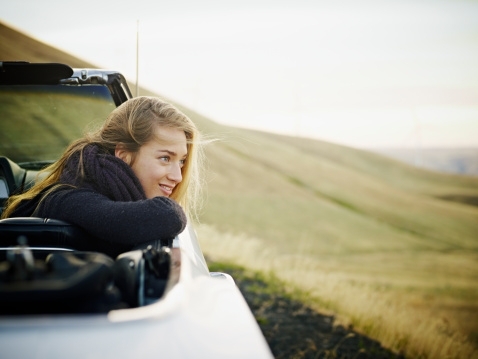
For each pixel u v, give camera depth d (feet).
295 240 145.48
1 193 8.65
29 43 136.15
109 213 4.91
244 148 248.32
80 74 8.38
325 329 20.26
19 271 3.45
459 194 280.72
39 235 5.00
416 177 299.79
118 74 8.54
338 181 249.96
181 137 5.97
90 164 5.60
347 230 173.99
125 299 3.91
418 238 187.32
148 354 3.14
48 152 9.77
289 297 23.71
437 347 21.26
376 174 286.87
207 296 3.99
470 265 155.53
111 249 5.30
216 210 154.40
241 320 3.75
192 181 6.78
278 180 218.38
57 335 3.15
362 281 106.22
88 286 3.36
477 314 89.15
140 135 5.83
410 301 91.86
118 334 3.21
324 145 307.37
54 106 9.44
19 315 3.35
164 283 4.00
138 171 5.91
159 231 4.89
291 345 18.19
